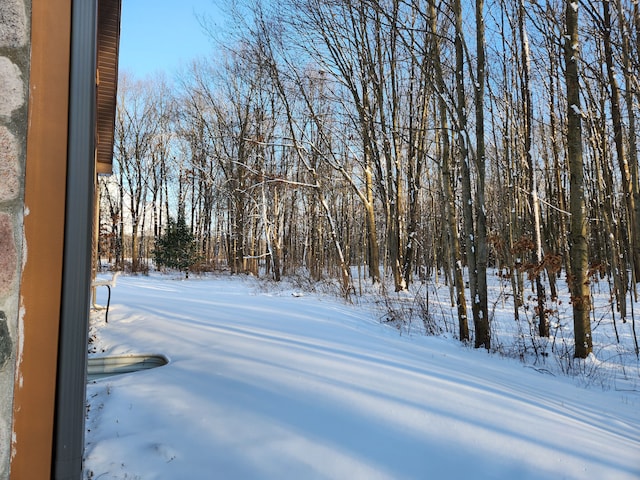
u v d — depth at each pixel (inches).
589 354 279.1
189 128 1095.0
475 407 146.6
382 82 650.8
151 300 386.9
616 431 144.8
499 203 623.8
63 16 45.7
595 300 573.6
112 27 210.8
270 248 754.8
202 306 359.9
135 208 1187.9
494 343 315.9
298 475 98.0
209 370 167.5
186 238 927.7
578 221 283.9
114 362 194.4
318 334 261.0
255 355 192.1
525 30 396.8
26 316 42.7
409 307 403.2
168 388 146.3
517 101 506.0
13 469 41.6
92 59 46.4
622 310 421.4
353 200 1035.9
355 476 99.7
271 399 139.3
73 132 45.0
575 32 289.3
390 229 670.5
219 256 1379.2
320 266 801.6
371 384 160.7
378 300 474.3
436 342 297.6
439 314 431.8
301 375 164.9
